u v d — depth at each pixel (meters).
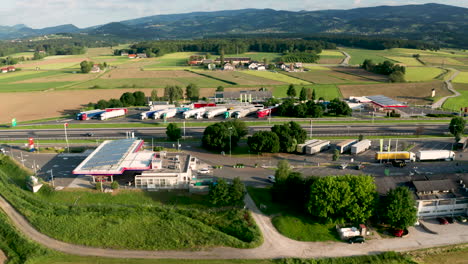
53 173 146.12
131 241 102.62
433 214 113.19
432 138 189.88
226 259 94.81
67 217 112.56
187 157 150.75
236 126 181.00
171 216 111.56
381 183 116.94
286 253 96.88
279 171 121.50
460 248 98.31
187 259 95.12
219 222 111.31
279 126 171.75
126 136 191.75
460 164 154.00
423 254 96.12
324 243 101.25
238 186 118.06
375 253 96.56
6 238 104.06
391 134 197.25
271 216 113.38
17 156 167.25
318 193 107.69
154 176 130.50
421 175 121.94
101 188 129.12
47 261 94.75
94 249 100.12
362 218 104.94
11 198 125.81
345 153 168.75
